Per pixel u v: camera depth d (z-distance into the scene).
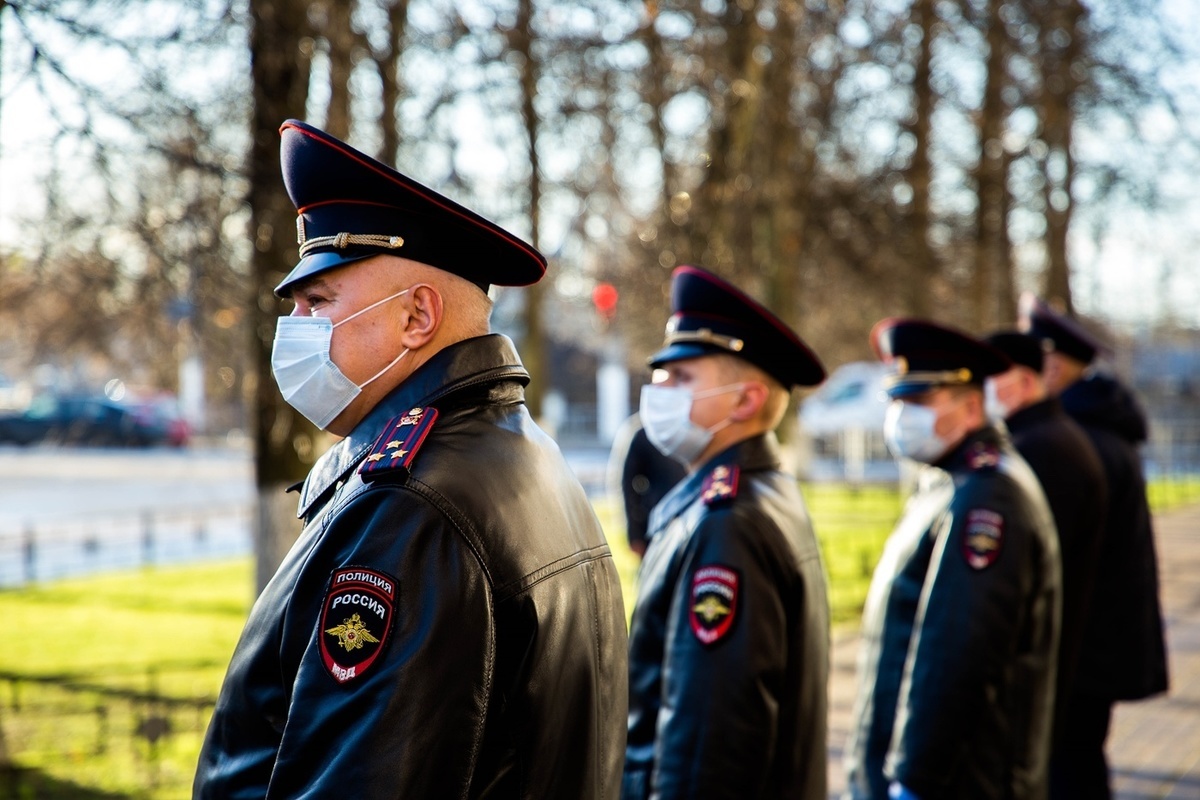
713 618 2.59
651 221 13.41
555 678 1.66
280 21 6.41
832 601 9.87
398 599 1.54
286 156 1.85
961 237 16.30
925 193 14.60
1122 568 4.74
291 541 6.98
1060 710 4.19
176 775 5.43
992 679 3.18
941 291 17.64
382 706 1.49
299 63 6.50
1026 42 13.55
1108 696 4.62
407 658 1.52
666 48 10.63
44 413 29.52
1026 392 4.36
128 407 29.86
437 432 1.71
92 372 30.91
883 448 29.61
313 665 1.54
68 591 11.59
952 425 3.63
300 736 1.52
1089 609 4.72
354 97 7.67
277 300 6.54
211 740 1.68
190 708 6.56
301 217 1.87
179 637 9.16
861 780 3.57
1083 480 4.19
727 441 3.04
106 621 9.89
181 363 14.36
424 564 1.57
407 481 1.62
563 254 12.73
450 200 1.79
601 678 1.80
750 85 10.09
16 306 9.77
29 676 7.56
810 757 2.73
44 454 28.69
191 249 7.15
